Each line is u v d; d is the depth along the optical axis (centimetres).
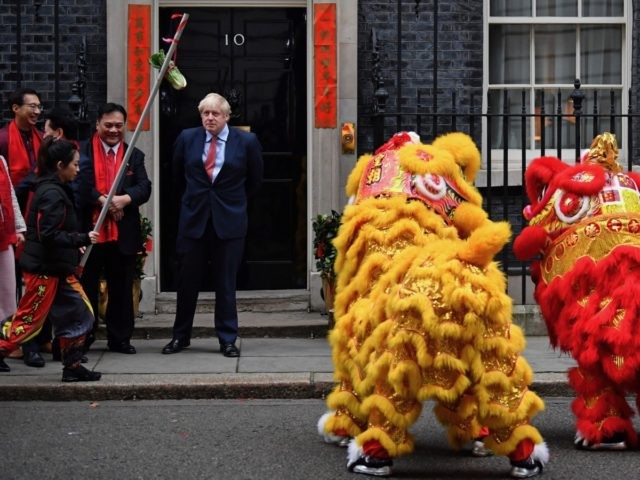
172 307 1042
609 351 649
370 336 583
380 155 649
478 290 555
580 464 628
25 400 794
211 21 1072
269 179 1080
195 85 1070
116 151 901
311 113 1051
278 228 1082
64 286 802
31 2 1045
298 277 1084
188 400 801
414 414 578
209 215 899
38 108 902
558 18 1102
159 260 1058
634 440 661
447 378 559
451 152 642
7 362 885
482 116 1024
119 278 906
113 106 898
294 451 654
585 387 662
